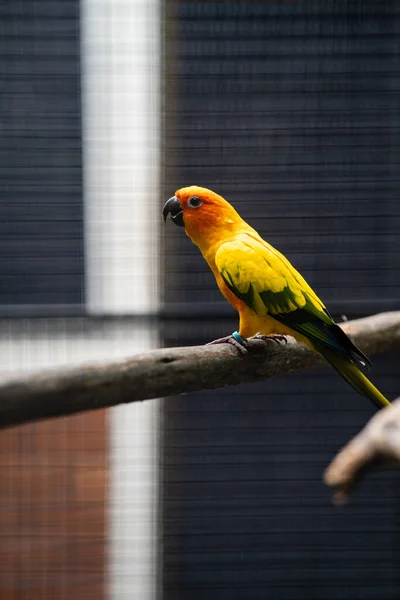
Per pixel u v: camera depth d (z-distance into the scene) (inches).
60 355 173.6
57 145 179.9
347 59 179.3
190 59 178.4
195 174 180.4
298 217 181.3
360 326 138.8
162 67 178.4
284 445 184.7
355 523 184.9
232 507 184.2
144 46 177.9
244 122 179.9
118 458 182.2
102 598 181.8
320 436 184.7
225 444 184.1
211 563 184.1
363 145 180.4
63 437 180.5
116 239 181.3
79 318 174.6
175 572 183.5
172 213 138.4
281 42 178.7
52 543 180.4
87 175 180.9
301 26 178.4
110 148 180.2
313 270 181.8
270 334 128.0
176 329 176.4
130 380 92.0
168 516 183.3
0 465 178.7
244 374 116.3
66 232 181.6
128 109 179.5
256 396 184.7
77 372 85.0
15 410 79.9
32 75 178.1
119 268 181.5
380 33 178.4
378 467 75.4
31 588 179.6
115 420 181.9
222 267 125.7
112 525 182.2
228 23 178.2
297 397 184.7
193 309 177.2
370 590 183.9
